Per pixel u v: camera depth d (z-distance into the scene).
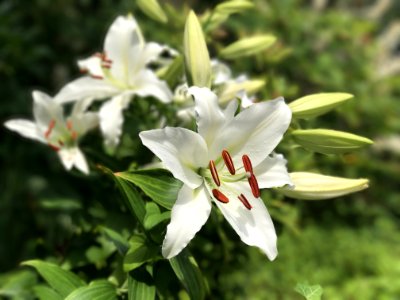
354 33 1.37
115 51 0.50
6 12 1.07
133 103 0.52
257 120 0.37
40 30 1.24
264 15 1.27
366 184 0.38
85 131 0.52
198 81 0.40
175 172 0.34
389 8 1.86
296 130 0.41
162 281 0.41
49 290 0.46
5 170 1.19
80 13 1.39
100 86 0.50
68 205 0.56
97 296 0.39
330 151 0.41
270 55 0.75
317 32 1.34
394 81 1.45
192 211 0.34
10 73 1.08
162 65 0.58
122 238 0.44
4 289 0.55
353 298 1.07
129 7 1.24
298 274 1.06
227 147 0.37
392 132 1.43
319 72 1.26
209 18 0.51
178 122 0.48
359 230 1.34
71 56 1.38
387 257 1.21
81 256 0.49
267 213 0.36
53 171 1.15
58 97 0.49
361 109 1.33
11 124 0.52
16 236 1.15
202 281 0.38
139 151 0.50
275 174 0.37
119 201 0.49
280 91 0.71
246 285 0.77
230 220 0.35
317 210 1.30
